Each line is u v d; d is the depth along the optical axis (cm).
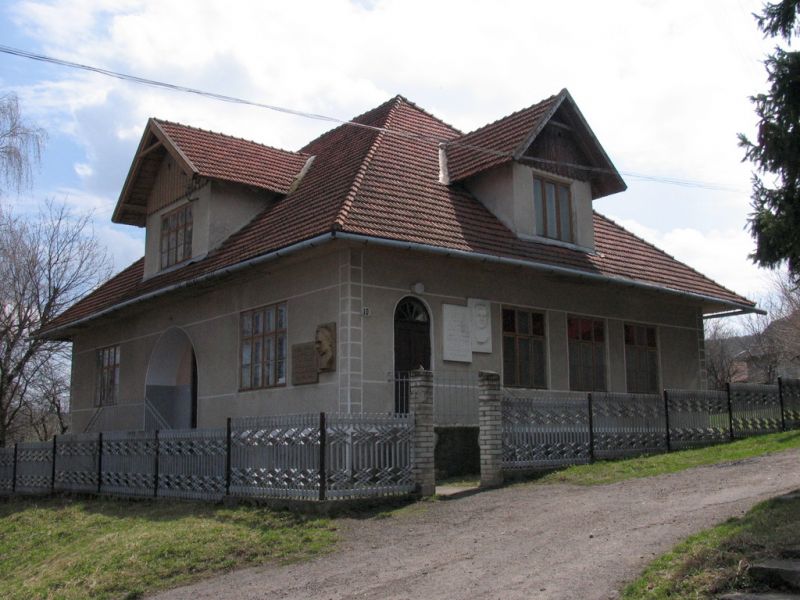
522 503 1208
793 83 996
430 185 1872
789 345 4034
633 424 1712
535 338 1888
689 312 2297
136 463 1672
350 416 1264
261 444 1337
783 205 1019
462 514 1168
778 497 987
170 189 2164
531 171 1909
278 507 1268
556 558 877
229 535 1115
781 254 1038
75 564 1102
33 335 2816
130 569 1016
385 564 941
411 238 1578
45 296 3181
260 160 2105
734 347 5403
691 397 1861
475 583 827
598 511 1088
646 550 859
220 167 1977
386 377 1593
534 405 1526
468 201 1897
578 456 1579
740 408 1975
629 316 2119
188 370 2266
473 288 1772
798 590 679
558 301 1945
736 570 724
